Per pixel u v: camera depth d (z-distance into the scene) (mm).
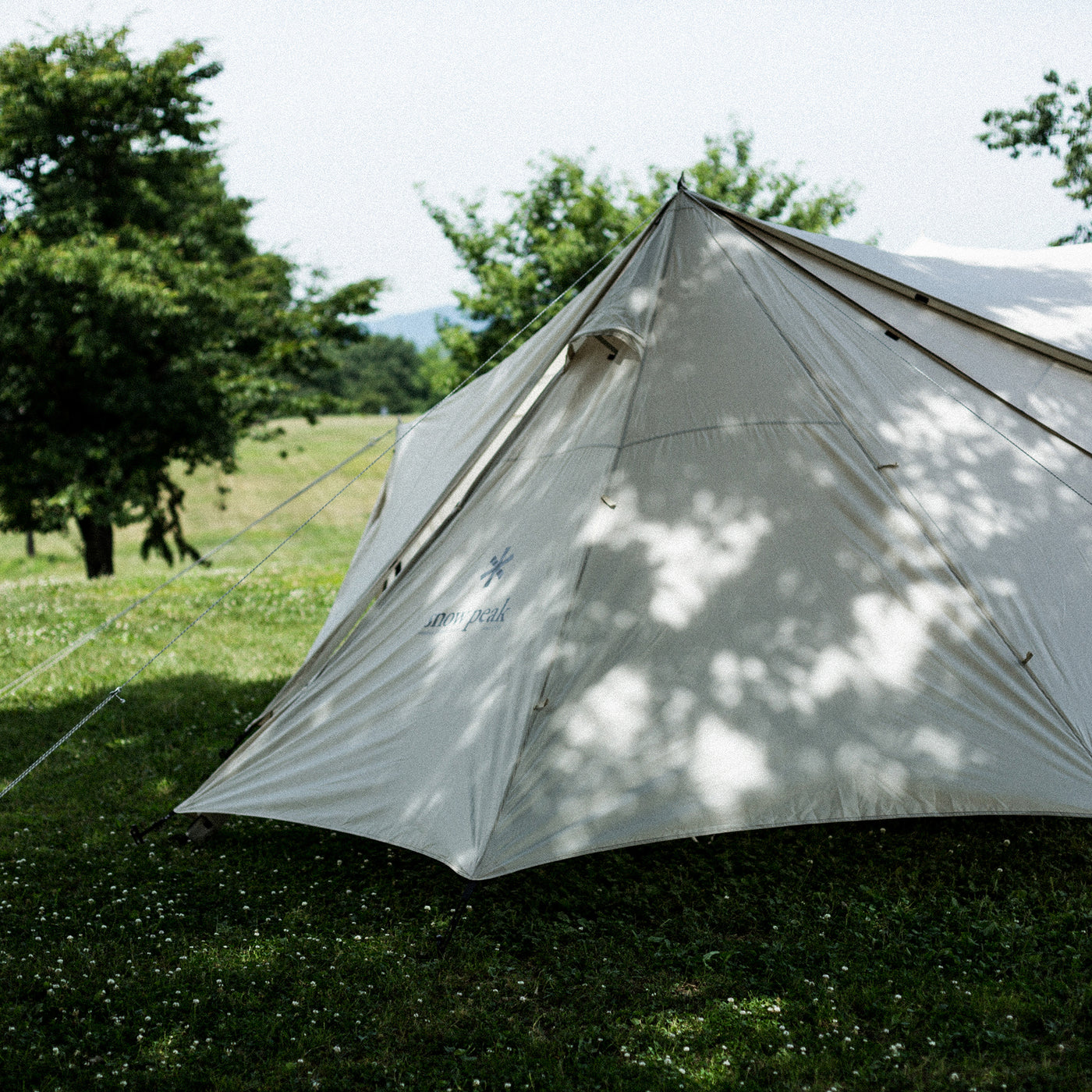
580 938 4797
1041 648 5332
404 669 5629
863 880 5285
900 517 5496
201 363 24578
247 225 29047
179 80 24156
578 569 5305
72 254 21078
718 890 5262
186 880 5598
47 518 24141
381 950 4738
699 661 5160
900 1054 3754
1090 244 9320
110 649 11531
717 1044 3928
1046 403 6262
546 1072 3742
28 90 23047
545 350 6324
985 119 15578
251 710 9094
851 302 6340
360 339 28750
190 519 45500
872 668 5199
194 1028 4082
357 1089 3713
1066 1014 3963
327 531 42844
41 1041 3971
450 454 6996
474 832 4836
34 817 6605
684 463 5570
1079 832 5750
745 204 27047
